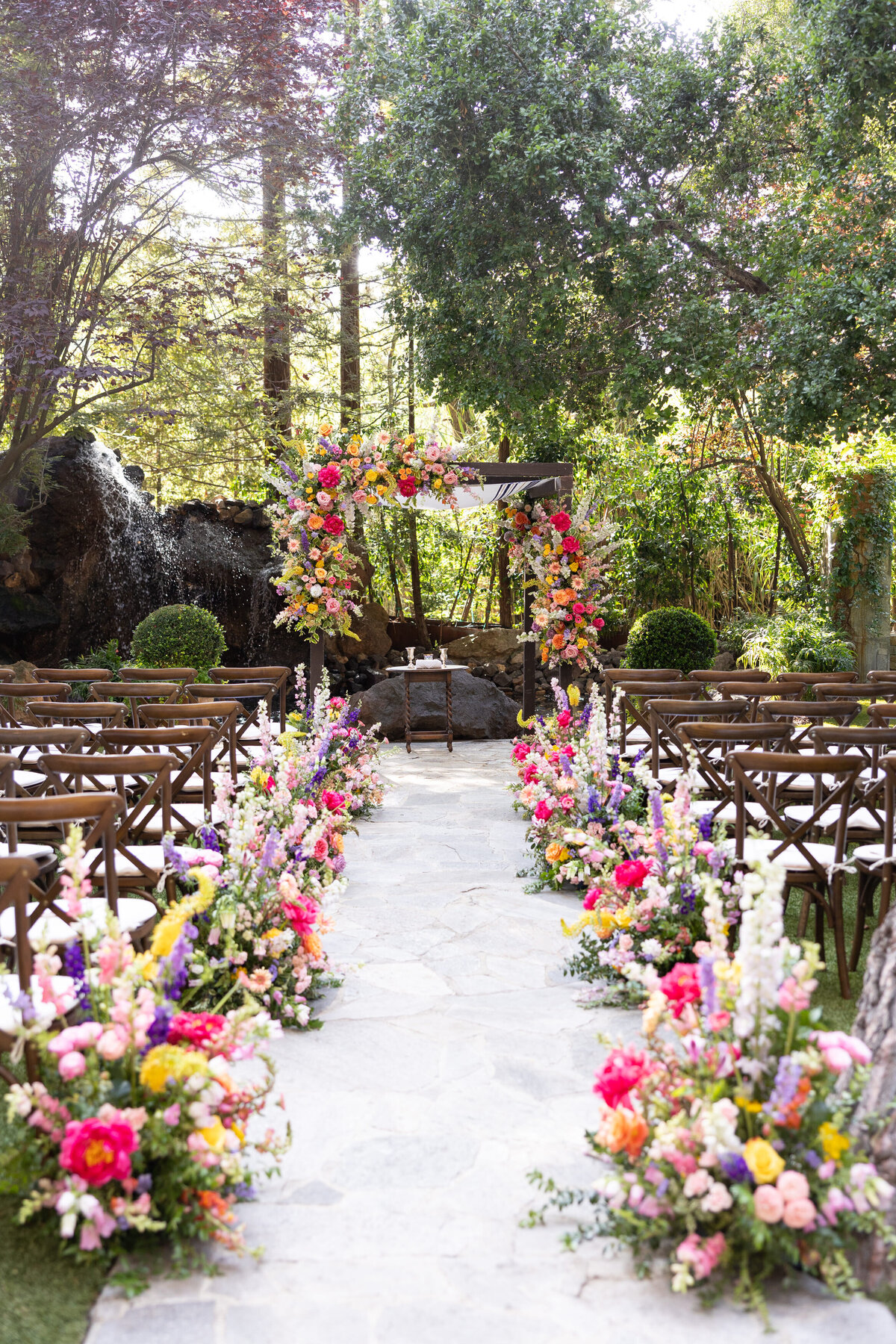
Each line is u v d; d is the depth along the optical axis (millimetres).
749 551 12008
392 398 12930
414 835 5602
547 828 4645
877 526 10422
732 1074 1964
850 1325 1733
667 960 3176
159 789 3609
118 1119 1871
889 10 7012
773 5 10133
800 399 7473
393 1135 2379
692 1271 1854
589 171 7656
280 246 11367
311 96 9000
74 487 9852
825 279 7262
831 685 5266
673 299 8555
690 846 3271
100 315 8383
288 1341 1696
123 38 7910
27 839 4141
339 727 5918
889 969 2227
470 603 13984
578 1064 2758
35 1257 1927
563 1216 2061
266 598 10844
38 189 8422
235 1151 2014
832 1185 1807
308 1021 3010
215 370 11242
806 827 3342
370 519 7266
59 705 4543
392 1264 1904
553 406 9430
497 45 7887
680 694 5430
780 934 1930
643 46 8312
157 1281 1865
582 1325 1739
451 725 9078
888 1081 2061
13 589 9727
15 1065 2611
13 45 7891
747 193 8633
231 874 3082
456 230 8406
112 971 2080
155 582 10633
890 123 7617
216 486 13789
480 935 3873
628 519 11648
